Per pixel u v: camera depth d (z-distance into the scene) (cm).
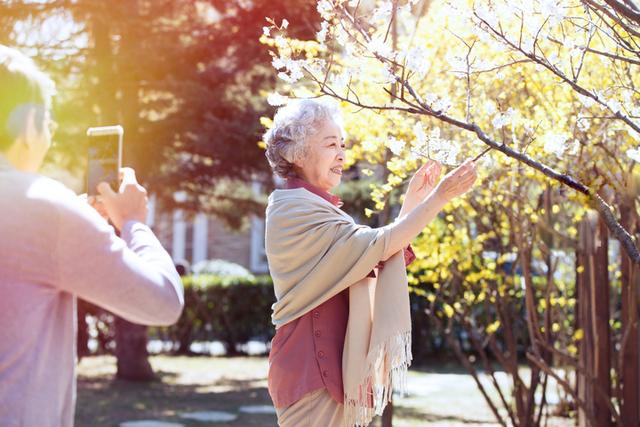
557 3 272
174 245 2080
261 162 920
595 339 531
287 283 281
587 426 545
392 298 270
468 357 1236
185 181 947
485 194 480
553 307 669
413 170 454
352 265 271
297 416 276
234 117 917
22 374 158
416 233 267
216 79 895
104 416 745
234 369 1141
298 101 295
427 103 285
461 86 430
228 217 1093
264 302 1369
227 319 1359
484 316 1035
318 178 292
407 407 808
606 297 526
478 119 427
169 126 884
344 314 281
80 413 757
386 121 430
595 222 522
